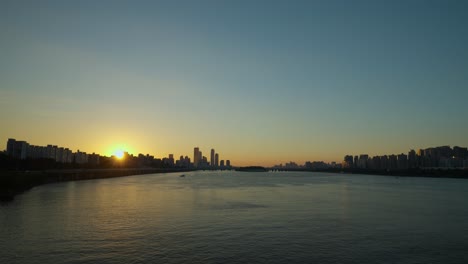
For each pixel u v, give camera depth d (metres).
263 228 55.97
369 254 41.78
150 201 94.81
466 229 57.09
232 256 40.09
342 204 91.06
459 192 139.38
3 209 75.50
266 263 37.84
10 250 41.59
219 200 99.12
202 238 48.47
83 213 70.38
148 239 47.59
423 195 123.88
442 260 39.81
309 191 138.50
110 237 48.59
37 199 96.69
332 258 39.97
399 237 50.72
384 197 114.25
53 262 37.19
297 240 47.91
